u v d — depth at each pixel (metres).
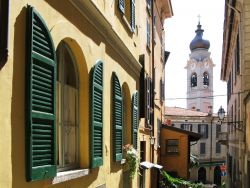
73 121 6.14
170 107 61.72
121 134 8.63
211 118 60.72
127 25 9.84
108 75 7.82
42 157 4.36
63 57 5.81
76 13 5.74
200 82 78.50
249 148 13.73
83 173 5.81
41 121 4.35
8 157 3.75
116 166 8.38
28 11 4.10
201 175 62.06
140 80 12.14
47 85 4.50
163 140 24.16
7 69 3.77
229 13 19.66
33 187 4.24
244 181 15.75
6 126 3.73
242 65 16.14
